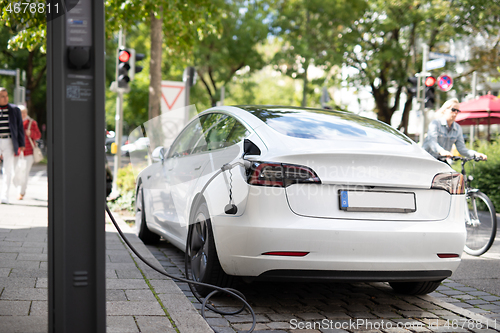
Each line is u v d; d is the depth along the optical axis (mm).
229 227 3678
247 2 28297
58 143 2389
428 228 3730
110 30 12531
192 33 13953
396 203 3707
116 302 3600
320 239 3484
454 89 23047
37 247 5383
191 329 3160
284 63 25359
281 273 3527
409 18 22719
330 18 24297
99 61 2420
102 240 2453
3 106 9719
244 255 3574
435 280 3912
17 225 6891
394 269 3652
